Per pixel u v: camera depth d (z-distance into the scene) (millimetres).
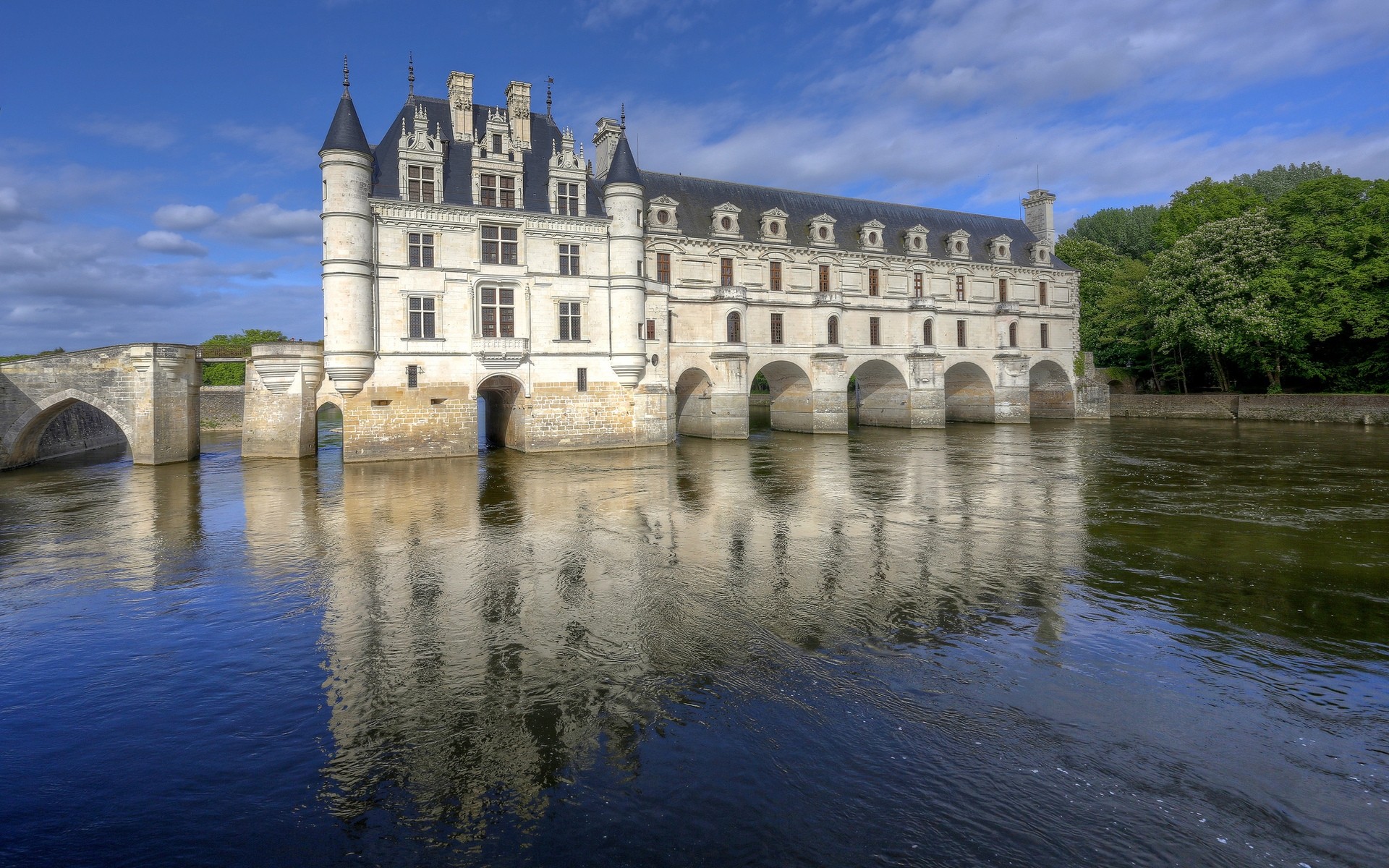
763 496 27797
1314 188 58625
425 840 7477
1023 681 10977
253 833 7656
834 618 13883
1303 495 26203
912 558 18297
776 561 18234
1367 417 53062
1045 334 67625
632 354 45188
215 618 14359
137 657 12438
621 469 36281
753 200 56875
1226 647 12211
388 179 40844
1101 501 25781
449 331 41125
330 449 48031
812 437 54062
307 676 11547
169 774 8828
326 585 16547
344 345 38062
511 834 7547
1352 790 8117
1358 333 55469
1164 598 14766
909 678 11156
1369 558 17625
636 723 9844
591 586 16266
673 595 15484
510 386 46250
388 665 11953
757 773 8578
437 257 40812
